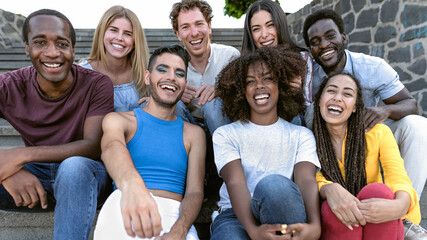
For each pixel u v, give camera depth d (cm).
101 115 148
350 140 142
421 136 150
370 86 184
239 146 140
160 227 104
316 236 109
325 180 133
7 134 232
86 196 117
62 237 111
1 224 157
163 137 141
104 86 152
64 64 140
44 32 134
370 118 146
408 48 266
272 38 192
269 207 106
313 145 140
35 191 126
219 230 121
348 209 109
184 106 176
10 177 124
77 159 120
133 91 188
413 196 120
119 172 112
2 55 448
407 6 266
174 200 129
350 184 138
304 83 172
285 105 153
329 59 182
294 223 107
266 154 138
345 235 112
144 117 143
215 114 169
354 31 341
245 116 147
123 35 186
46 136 149
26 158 124
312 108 161
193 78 212
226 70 154
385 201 109
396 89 178
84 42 514
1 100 144
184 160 142
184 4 199
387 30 291
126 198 105
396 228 110
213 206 164
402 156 158
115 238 110
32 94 146
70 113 149
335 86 140
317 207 118
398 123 160
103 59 193
